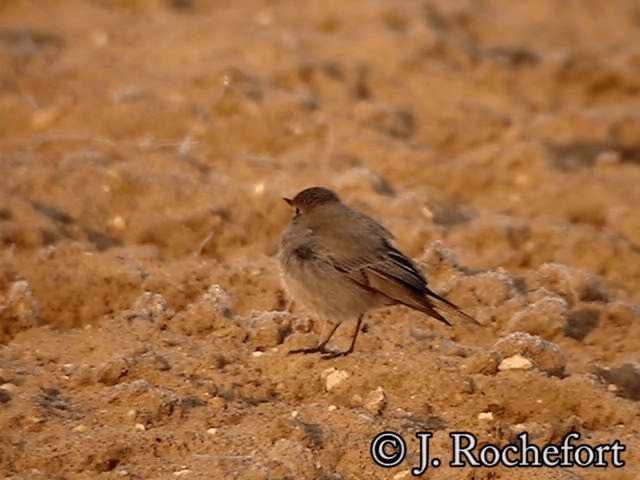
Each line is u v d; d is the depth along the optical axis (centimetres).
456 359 1256
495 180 1759
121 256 1454
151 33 2122
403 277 1226
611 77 2120
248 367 1238
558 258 1546
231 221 1553
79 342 1301
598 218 1698
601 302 1434
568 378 1198
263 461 1058
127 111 1802
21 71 1906
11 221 1484
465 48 2130
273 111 1834
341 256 1227
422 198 1655
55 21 2162
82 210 1547
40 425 1116
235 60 2023
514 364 1227
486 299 1400
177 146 1752
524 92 2072
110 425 1122
